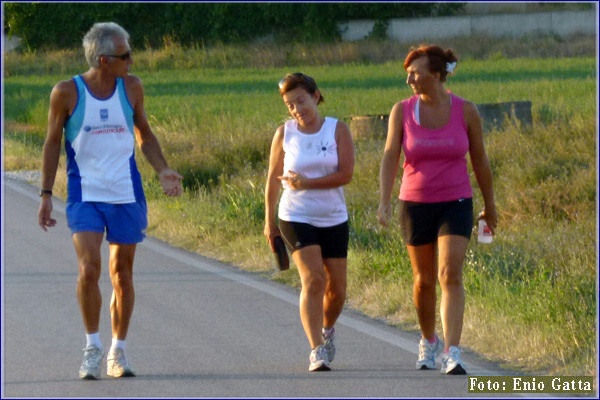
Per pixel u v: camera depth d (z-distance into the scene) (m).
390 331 26.09
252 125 66.25
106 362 23.88
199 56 167.88
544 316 24.95
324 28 181.75
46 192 22.02
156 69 165.12
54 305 29.66
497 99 77.44
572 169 44.59
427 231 22.11
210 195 46.53
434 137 21.78
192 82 131.88
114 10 188.88
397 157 22.39
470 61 148.00
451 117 21.92
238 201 41.72
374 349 24.34
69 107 21.59
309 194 22.36
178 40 189.00
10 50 190.38
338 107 81.12
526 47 157.62
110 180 21.72
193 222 40.81
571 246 33.03
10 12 187.38
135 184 22.08
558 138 49.94
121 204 21.81
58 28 189.12
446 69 21.83
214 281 32.50
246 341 25.27
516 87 88.56
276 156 22.88
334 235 22.70
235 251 36.50
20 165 64.06
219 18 186.00
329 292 23.11
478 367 22.66
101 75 21.64
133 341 25.38
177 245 39.06
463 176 22.05
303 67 159.88
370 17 181.75
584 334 23.56
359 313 28.08
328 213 22.48
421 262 22.39
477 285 28.61
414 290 22.77
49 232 42.19
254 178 48.31
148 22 191.00
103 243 39.09
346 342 25.03
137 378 22.22
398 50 165.62
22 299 30.45
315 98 22.56
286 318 27.64
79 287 21.78
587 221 37.88
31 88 128.50
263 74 145.62
